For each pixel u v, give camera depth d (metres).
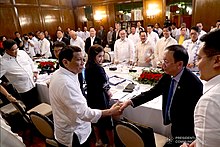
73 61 1.34
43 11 8.37
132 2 8.02
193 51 2.87
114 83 2.59
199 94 1.29
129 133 1.46
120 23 8.48
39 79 3.23
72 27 9.95
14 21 7.32
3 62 2.72
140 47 3.96
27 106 3.03
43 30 8.45
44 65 3.74
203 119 0.63
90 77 1.96
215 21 6.59
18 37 6.92
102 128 2.29
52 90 1.40
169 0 7.45
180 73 1.35
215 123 0.60
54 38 9.02
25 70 2.90
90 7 9.31
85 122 1.56
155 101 2.00
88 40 5.77
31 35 7.18
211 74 0.66
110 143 2.30
